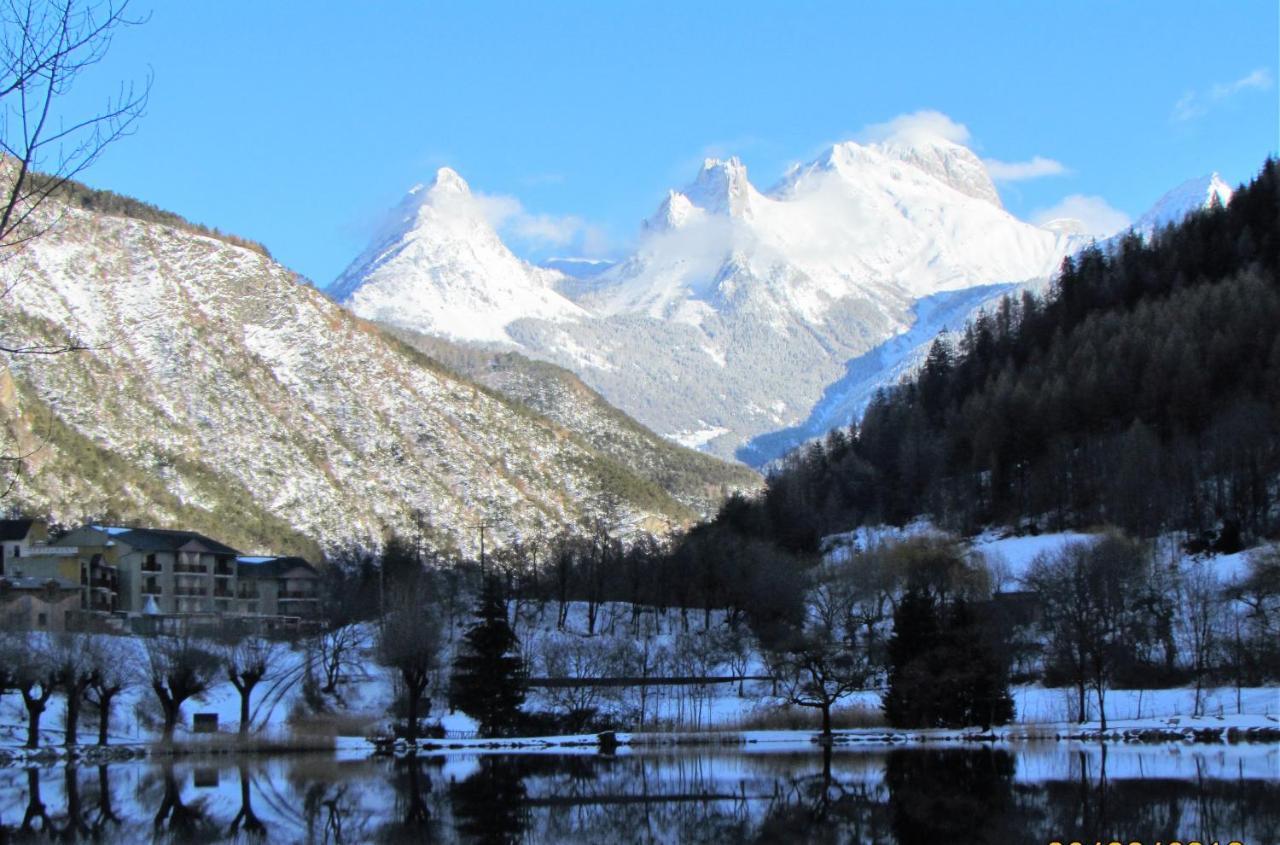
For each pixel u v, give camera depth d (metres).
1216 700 127.69
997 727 122.69
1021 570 184.75
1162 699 130.62
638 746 122.00
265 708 135.62
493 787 95.44
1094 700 132.00
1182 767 96.50
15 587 167.62
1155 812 78.56
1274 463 197.00
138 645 141.62
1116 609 137.62
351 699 143.25
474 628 136.25
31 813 84.75
